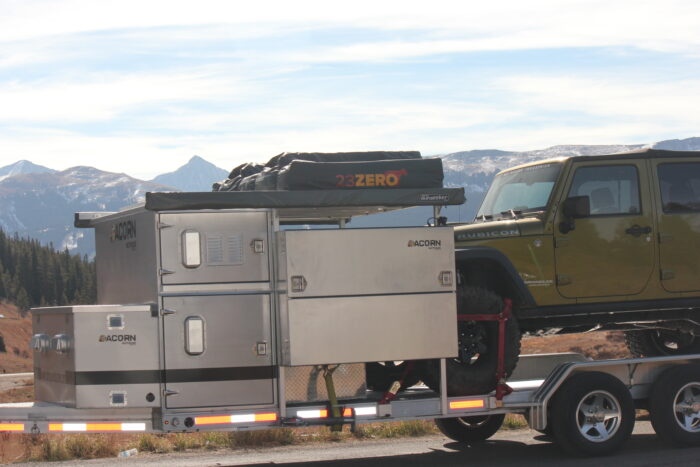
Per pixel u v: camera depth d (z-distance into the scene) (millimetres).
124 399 10969
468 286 12602
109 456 13664
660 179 13508
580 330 14547
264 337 11312
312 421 11305
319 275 11156
